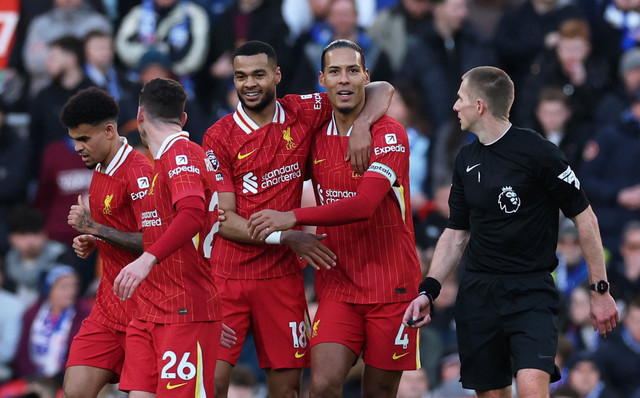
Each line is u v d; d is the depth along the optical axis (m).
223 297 26.48
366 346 26.55
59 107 43.56
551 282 25.02
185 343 23.75
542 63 44.59
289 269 26.58
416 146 42.06
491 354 25.22
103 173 24.94
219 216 25.62
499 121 24.83
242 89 25.84
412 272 26.44
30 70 47.34
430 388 35.19
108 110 24.62
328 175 26.17
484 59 45.34
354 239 26.14
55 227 41.66
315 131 26.52
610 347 36.00
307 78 44.81
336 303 26.23
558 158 24.42
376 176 25.23
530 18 45.84
